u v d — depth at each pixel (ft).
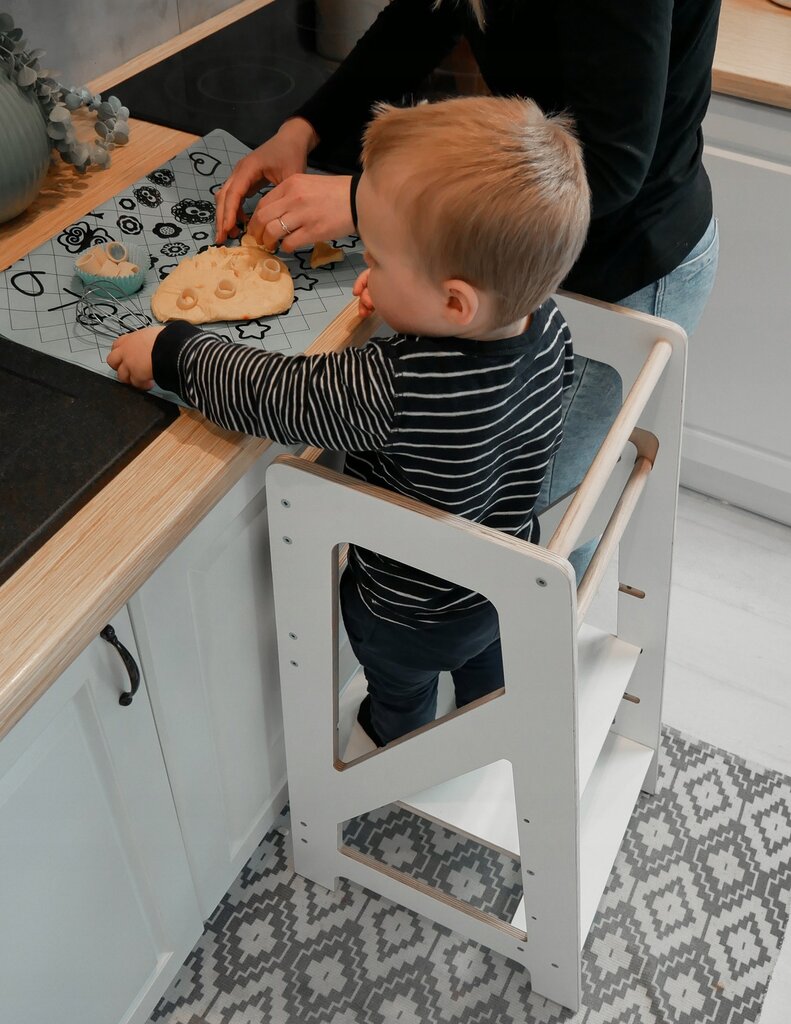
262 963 4.82
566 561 2.81
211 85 4.75
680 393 3.84
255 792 4.63
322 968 4.81
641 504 4.30
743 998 4.73
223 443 3.05
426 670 3.91
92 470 2.90
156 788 3.67
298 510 3.21
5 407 3.05
